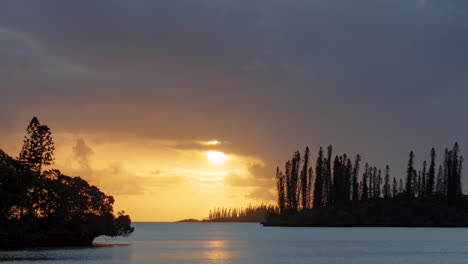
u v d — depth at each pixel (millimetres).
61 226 118938
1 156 119250
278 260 104562
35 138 127938
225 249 135875
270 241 173625
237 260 104062
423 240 169375
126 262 93562
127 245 146625
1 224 111625
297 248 138500
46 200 118750
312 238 188000
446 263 98125
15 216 115375
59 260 91750
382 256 112938
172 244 159375
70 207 118750
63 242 122125
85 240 126375
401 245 146125
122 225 127500
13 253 102625
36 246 117875
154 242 171625
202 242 174250
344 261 102562
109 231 124000
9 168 116625
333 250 130500
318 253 121750
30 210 117000
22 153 127875
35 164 127812
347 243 157250
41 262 87875
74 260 92500
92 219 120500
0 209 112062
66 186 120625
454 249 130625
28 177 118562
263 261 102188
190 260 102562
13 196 111938
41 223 117562
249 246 148875
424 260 103875
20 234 112188
